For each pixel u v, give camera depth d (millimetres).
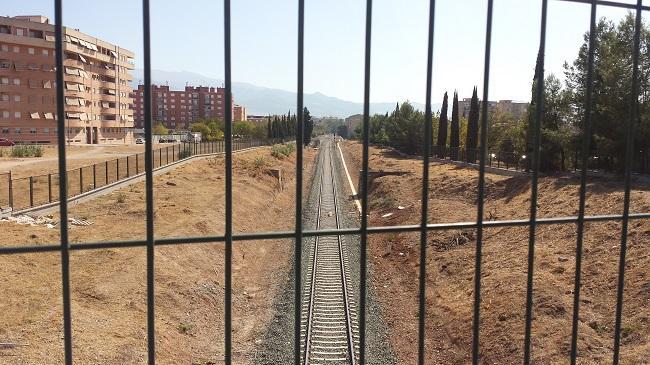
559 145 31953
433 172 46469
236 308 16422
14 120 76188
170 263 17656
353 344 12609
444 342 13914
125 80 103562
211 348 13320
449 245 23234
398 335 14227
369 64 3592
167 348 12328
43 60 78500
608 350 11328
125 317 13164
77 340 11195
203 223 24531
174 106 184375
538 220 4105
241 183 39562
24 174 35062
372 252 23641
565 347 11516
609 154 28000
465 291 16797
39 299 12992
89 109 89250
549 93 31906
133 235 20125
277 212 38125
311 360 11953
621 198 22328
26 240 17328
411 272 20391
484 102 3854
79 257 16781
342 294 16578
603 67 26438
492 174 39688
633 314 12633
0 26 75438
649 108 25359
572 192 26047
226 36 3258
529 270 4133
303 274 18812
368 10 3545
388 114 104250
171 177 37625
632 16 25312
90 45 88938
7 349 10273
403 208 34938
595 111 27906
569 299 13984
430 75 3701
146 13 3041
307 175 66125
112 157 50156
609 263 16078
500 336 12859
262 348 13086
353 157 89062
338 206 38594
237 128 109000
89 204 25969
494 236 23047
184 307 15102
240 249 22906
